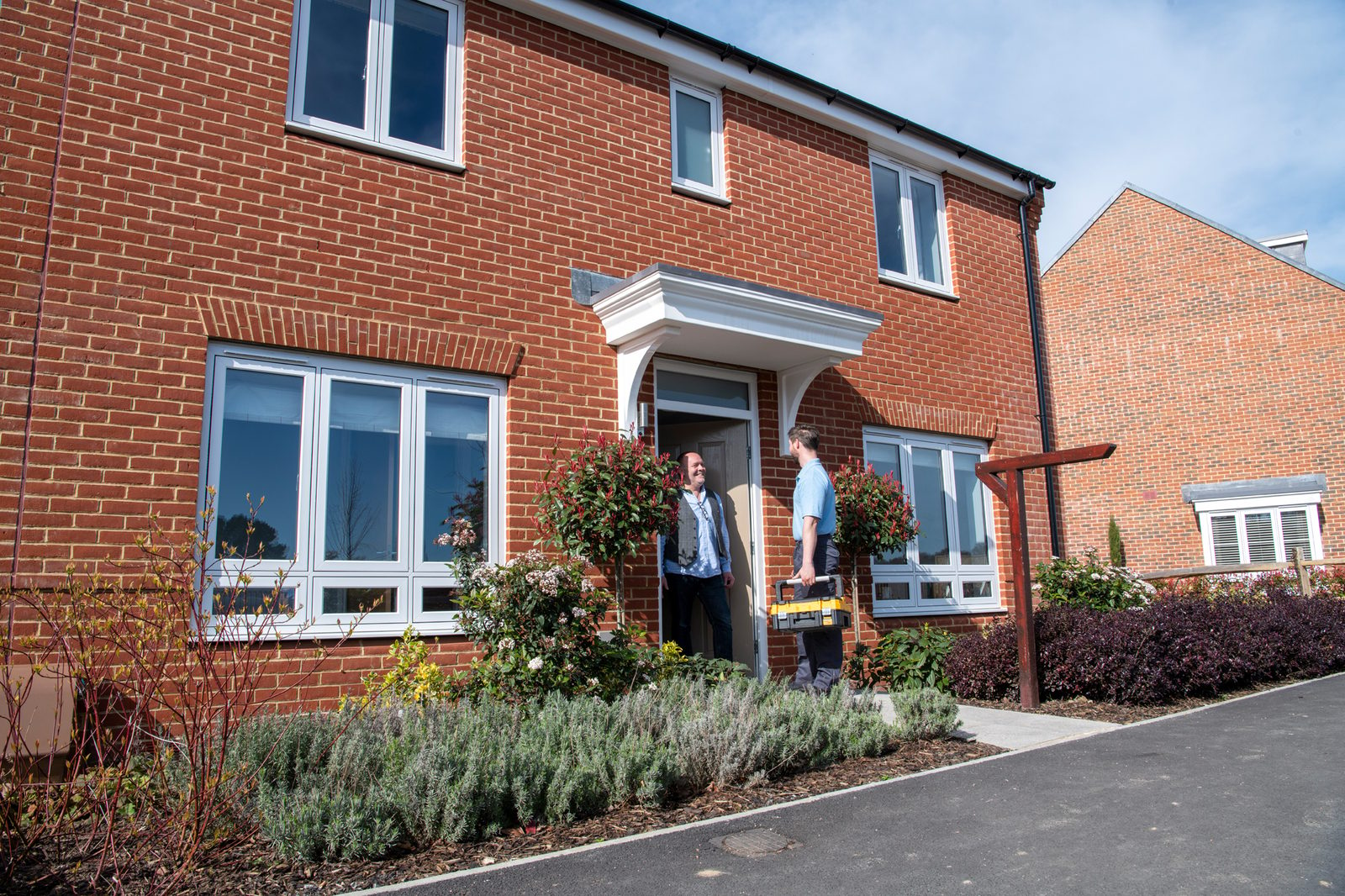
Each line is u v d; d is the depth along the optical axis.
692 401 8.00
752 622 8.02
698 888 3.04
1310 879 3.00
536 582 5.55
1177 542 19.94
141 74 5.79
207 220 5.86
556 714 4.73
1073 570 9.86
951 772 4.67
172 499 5.48
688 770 4.39
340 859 3.42
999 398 10.42
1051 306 22.17
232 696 4.53
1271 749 5.05
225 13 6.16
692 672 6.43
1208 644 7.23
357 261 6.37
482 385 6.83
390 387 6.45
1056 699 7.09
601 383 7.33
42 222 5.35
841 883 3.06
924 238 10.35
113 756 4.32
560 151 7.49
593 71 7.82
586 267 7.46
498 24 7.36
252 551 5.77
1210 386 19.94
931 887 3.02
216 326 5.77
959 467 10.03
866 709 5.45
